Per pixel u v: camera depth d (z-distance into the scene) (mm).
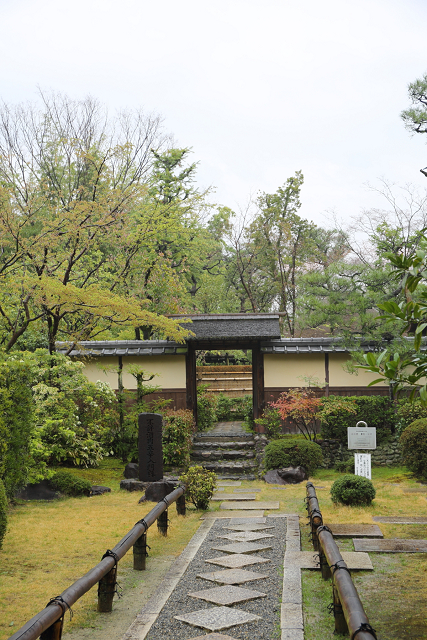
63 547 7305
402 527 8055
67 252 15047
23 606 5172
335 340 16344
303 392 15141
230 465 14195
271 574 6102
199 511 10062
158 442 11727
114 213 14531
